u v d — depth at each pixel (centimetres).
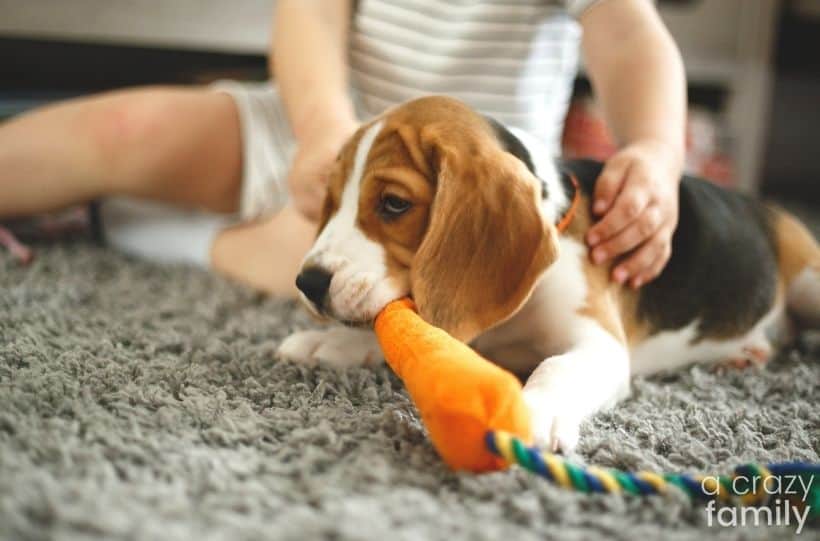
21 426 90
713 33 337
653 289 134
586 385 106
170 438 91
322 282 108
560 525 80
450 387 84
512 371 128
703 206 143
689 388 131
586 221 125
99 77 279
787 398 127
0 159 177
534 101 176
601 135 304
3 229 189
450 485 85
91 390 105
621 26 157
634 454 96
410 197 108
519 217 104
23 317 138
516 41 171
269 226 182
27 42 266
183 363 120
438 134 109
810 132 349
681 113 147
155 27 253
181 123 184
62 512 71
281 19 182
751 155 344
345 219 112
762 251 149
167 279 177
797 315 159
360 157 113
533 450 83
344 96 164
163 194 191
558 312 118
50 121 183
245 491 80
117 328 137
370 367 124
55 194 184
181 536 69
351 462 88
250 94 192
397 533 73
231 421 97
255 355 126
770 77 340
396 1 180
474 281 104
